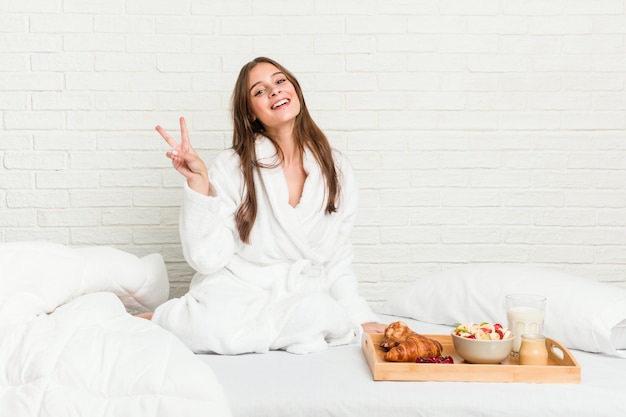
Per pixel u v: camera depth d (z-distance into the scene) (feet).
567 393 5.11
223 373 5.51
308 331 6.20
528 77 8.84
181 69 8.73
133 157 8.79
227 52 8.73
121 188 8.82
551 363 5.71
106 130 8.75
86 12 8.64
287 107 7.11
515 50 8.82
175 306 6.50
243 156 7.11
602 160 8.91
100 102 8.73
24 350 5.00
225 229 6.89
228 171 7.12
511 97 8.86
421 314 7.42
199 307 6.40
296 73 8.78
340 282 7.30
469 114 8.86
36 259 6.20
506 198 8.94
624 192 8.92
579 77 8.84
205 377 4.83
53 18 8.63
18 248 6.23
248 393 5.08
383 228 8.95
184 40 8.70
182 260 8.89
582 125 8.89
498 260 8.98
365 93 8.82
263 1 8.70
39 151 8.73
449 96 8.84
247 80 7.22
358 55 8.79
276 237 6.97
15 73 8.65
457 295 7.14
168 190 8.84
